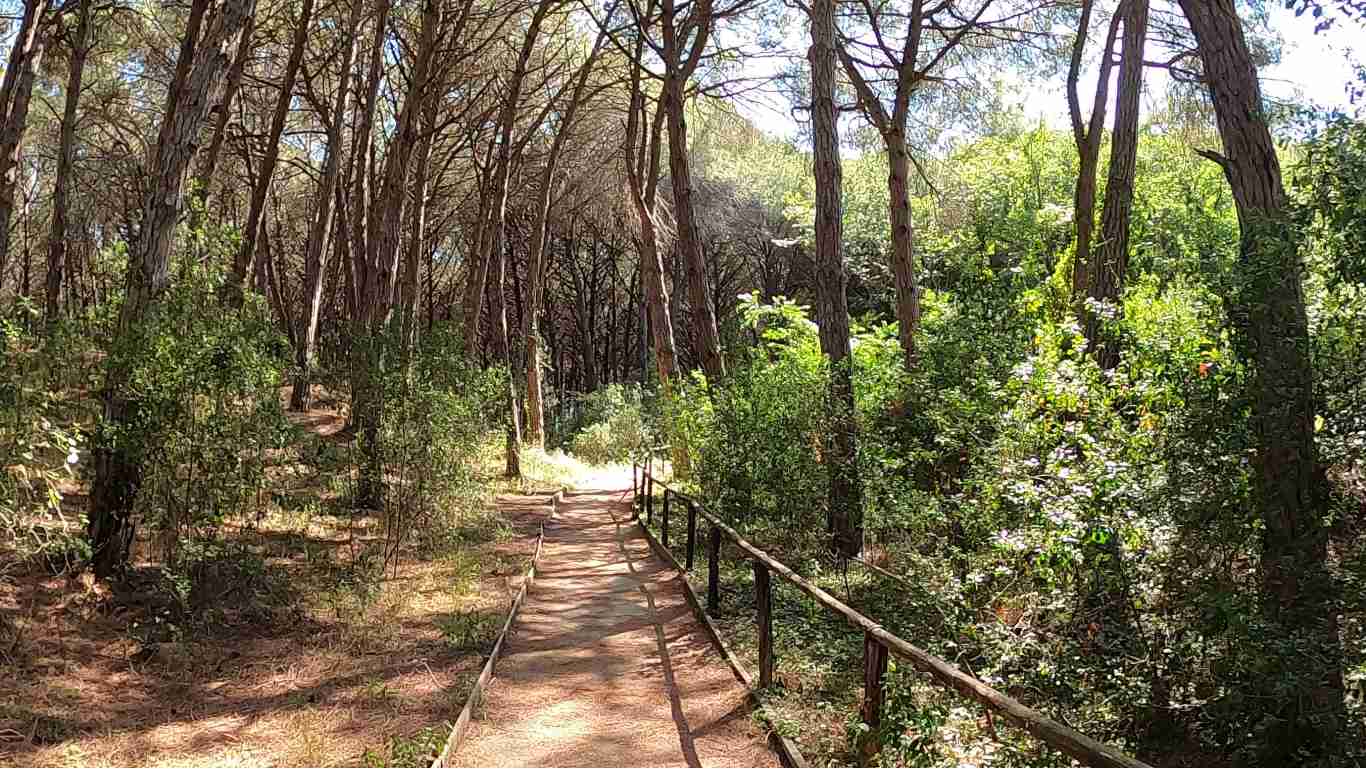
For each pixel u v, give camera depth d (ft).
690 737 18.61
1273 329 18.38
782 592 31.53
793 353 47.78
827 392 36.96
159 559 29.09
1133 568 18.90
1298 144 19.42
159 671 21.74
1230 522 18.38
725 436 39.81
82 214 108.27
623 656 24.86
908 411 34.04
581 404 143.43
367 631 26.11
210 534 27.07
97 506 25.88
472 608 29.94
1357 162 17.63
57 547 22.25
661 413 54.44
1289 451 17.90
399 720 19.26
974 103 63.16
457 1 71.15
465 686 21.54
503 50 82.33
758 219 118.83
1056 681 17.97
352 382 37.63
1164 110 55.42
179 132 26.43
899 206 49.29
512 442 75.92
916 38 50.16
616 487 84.17
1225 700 17.31
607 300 168.55
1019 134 88.43
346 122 92.63
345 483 41.86
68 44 64.03
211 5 34.30
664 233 92.02
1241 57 22.13
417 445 36.88
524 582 33.53
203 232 26.78
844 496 35.55
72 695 19.44
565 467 90.12
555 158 84.43
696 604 29.48
